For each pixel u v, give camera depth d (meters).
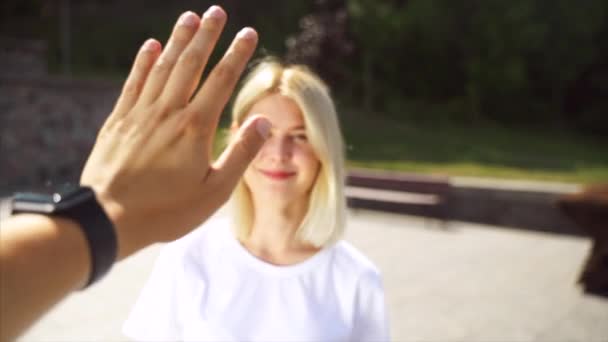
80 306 4.54
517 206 8.40
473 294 5.16
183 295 1.39
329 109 1.32
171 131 0.56
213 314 1.36
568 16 25.34
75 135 12.21
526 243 7.35
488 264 6.23
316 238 1.36
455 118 24.52
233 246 1.41
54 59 22.45
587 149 20.23
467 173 12.47
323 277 1.39
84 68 22.55
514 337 4.20
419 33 24.42
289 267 1.38
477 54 25.06
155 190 0.53
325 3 21.22
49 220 0.43
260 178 1.32
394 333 4.24
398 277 5.67
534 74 26.30
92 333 4.02
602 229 5.19
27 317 0.38
